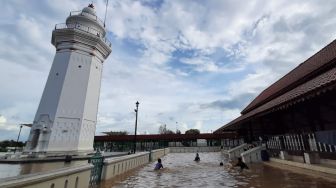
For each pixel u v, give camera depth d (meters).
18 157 24.19
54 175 5.56
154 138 47.19
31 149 26.62
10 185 4.10
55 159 23.44
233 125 18.44
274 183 8.91
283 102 9.52
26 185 4.56
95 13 38.91
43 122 27.66
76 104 29.42
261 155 17.98
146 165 17.89
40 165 20.48
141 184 9.35
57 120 27.75
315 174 10.32
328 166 10.24
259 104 21.64
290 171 11.80
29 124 33.41
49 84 30.06
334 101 9.73
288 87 15.40
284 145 14.80
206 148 44.88
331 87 6.75
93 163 9.01
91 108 31.33
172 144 50.59
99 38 32.72
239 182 9.52
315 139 11.30
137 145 48.09
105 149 47.28
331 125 10.06
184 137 46.84
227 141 47.25
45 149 26.14
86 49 32.12
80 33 31.27
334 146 9.89
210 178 10.91
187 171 13.78
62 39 31.59
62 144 27.12
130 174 12.44
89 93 31.16
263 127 18.14
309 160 11.75
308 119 11.88
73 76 30.25
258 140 20.22
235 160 21.62
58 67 30.64
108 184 9.17
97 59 33.94
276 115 15.92
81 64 31.30
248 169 13.69
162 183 9.62
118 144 48.41
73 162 23.19
